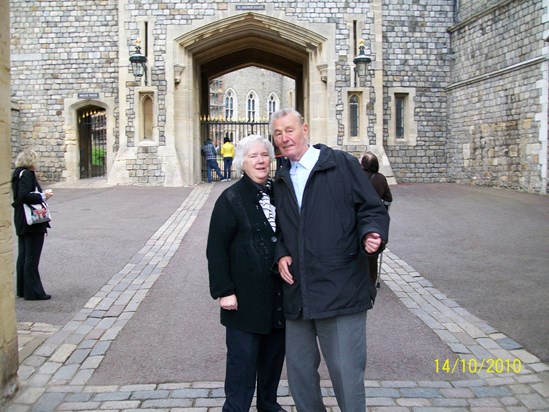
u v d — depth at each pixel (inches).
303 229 117.9
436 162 730.2
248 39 739.4
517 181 571.2
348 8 673.0
